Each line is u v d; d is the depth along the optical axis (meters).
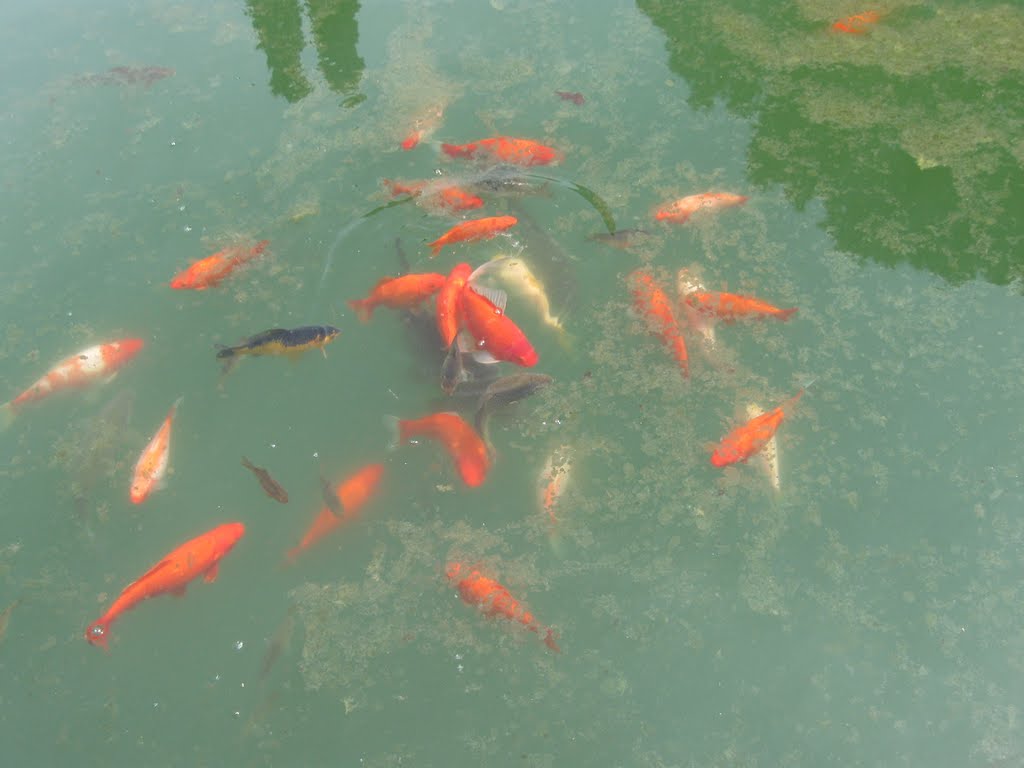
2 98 3.16
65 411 2.42
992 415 2.30
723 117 2.88
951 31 3.09
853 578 2.15
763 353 2.39
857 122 2.83
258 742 2.04
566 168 2.75
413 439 2.31
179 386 2.43
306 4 3.51
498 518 2.23
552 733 2.02
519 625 2.10
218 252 2.64
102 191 2.85
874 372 2.35
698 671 2.07
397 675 2.08
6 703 2.09
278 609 2.15
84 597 2.17
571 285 2.51
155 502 2.27
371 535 2.22
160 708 2.07
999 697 2.02
